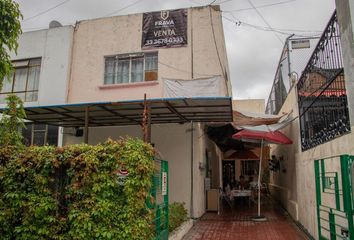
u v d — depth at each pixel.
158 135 12.35
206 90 12.00
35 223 5.61
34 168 5.75
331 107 6.69
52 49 14.30
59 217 5.57
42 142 13.73
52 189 5.73
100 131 13.03
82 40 14.22
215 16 13.09
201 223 11.23
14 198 5.71
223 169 25.09
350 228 4.68
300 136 10.38
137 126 12.74
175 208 9.95
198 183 11.99
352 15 5.05
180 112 10.68
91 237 5.37
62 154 5.71
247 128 12.02
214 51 12.80
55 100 13.82
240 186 17.56
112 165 5.52
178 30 13.24
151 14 13.64
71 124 12.70
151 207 5.97
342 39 5.48
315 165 6.63
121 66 13.72
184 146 12.13
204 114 10.97
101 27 14.12
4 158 6.00
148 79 13.30
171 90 12.31
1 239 5.69
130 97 13.18
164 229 7.14
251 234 9.52
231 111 10.52
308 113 9.21
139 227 5.40
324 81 7.23
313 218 8.62
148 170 5.55
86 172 5.46
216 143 16.41
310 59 8.54
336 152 6.31
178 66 12.95
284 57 14.22
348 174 4.76
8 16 6.17
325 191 6.62
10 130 6.71
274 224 11.09
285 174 14.57
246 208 15.29
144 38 13.53
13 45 6.55
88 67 13.92
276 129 12.30
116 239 5.32
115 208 5.42
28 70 14.54
